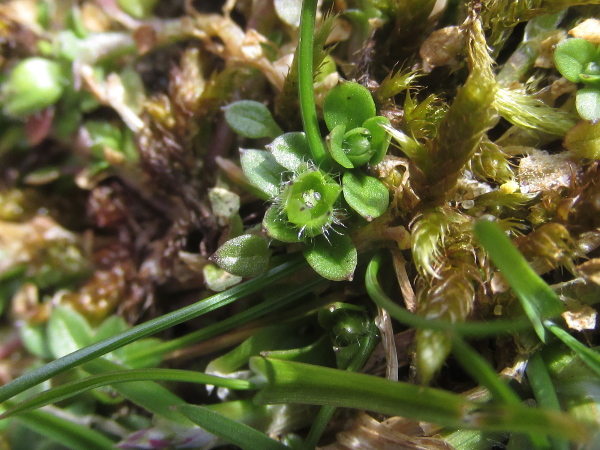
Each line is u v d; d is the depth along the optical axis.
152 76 0.05
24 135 0.05
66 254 0.05
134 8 0.05
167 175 0.05
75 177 0.05
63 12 0.05
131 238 0.05
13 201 0.05
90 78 0.05
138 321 0.05
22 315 0.05
